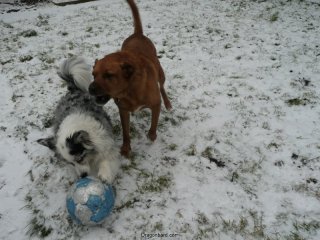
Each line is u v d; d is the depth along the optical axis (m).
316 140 1.57
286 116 1.75
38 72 2.32
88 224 1.17
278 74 2.12
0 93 2.11
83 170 1.29
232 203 1.29
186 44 2.61
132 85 1.29
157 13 3.44
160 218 1.26
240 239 1.16
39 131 1.76
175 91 2.01
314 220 1.20
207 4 3.62
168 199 1.33
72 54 2.58
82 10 3.79
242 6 3.45
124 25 3.14
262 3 3.48
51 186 1.44
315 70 2.13
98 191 1.15
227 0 3.70
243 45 2.54
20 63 2.49
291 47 2.46
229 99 1.91
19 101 2.01
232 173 1.43
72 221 1.27
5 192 1.43
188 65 2.29
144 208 1.30
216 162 1.49
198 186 1.38
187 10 3.47
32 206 1.35
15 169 1.54
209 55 2.42
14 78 2.26
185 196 1.34
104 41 2.79
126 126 1.50
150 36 2.81
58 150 1.25
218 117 1.77
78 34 3.00
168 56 2.43
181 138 1.65
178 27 2.99
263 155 1.51
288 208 1.25
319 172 1.40
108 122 1.47
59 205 1.35
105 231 1.22
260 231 1.17
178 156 1.54
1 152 1.64
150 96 1.38
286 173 1.41
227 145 1.58
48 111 1.91
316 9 3.19
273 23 2.92
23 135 1.74
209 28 2.91
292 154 1.50
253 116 1.76
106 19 3.36
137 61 1.31
